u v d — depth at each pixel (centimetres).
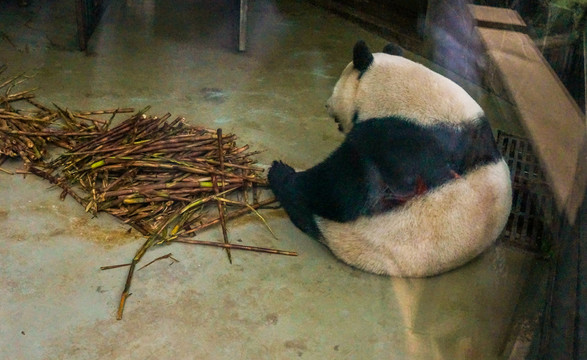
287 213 290
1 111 338
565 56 247
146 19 498
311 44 482
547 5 284
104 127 334
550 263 209
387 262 254
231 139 332
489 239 249
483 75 326
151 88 395
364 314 241
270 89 409
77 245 262
